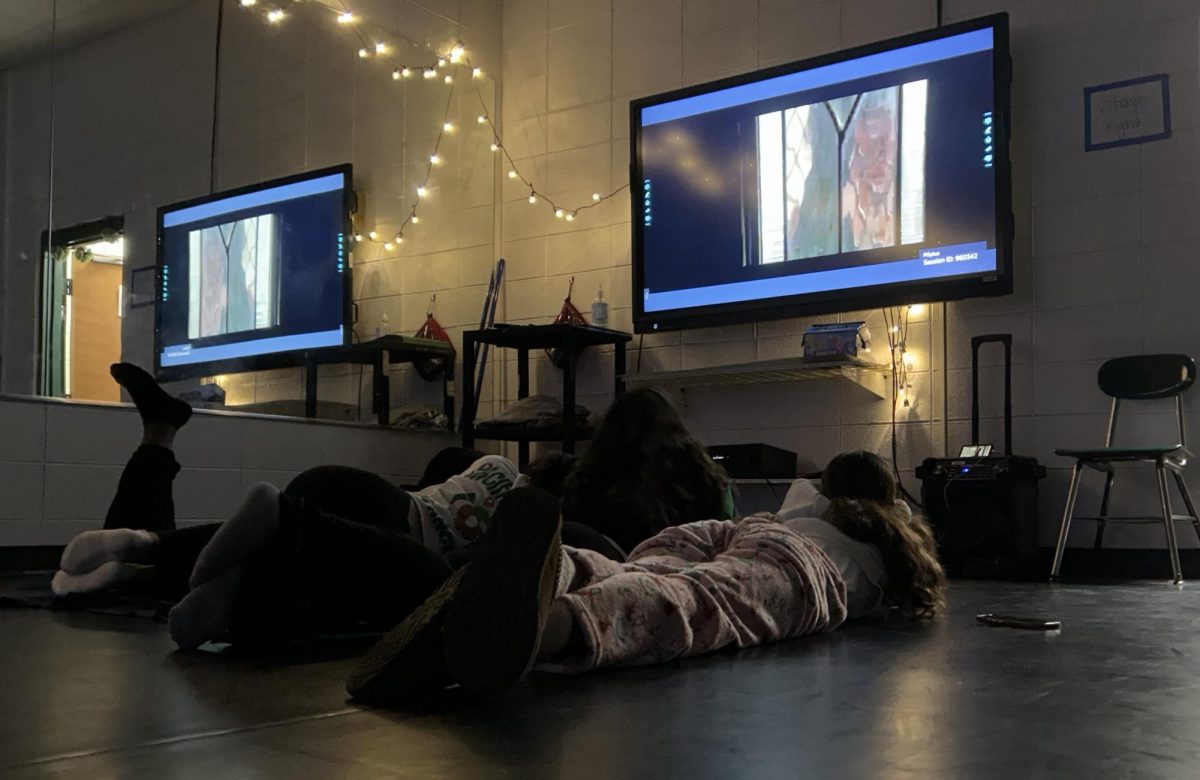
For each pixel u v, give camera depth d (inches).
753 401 205.9
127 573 103.2
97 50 183.3
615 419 91.1
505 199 241.4
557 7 237.3
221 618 73.9
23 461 159.8
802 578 81.5
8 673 65.4
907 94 182.2
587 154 230.4
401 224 227.9
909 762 42.9
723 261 201.6
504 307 238.5
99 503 169.0
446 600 54.0
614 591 66.4
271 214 208.5
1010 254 171.6
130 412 173.9
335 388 217.6
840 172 189.0
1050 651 77.0
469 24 240.5
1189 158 168.1
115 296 183.2
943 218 177.6
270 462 193.6
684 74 218.8
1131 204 171.9
